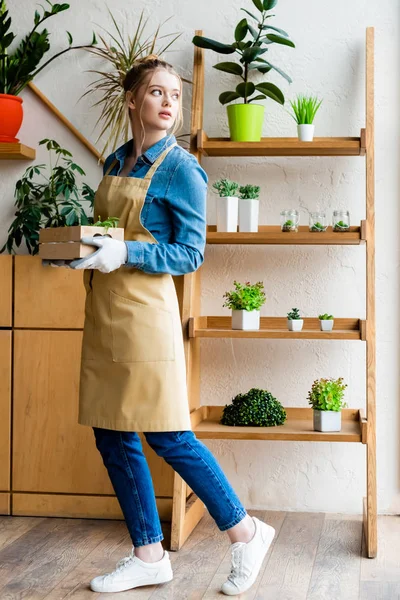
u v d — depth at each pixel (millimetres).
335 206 3119
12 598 2201
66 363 3006
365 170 3094
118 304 2182
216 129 3176
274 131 3145
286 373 3141
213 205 3199
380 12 3078
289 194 3145
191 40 3197
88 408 2246
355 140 2896
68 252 2047
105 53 3168
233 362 3170
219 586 2303
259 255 3156
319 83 3111
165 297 2219
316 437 2727
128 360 2172
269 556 2570
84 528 2887
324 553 2605
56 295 3008
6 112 3121
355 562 2516
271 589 2275
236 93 3020
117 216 2236
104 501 2994
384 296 3076
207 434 2764
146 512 2281
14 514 3045
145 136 2283
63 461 3014
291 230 2873
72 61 3262
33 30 3135
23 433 3033
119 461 2254
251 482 3164
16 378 3033
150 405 2182
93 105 3250
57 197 3258
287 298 3141
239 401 2939
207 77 3180
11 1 3287
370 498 2600
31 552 2604
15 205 3289
